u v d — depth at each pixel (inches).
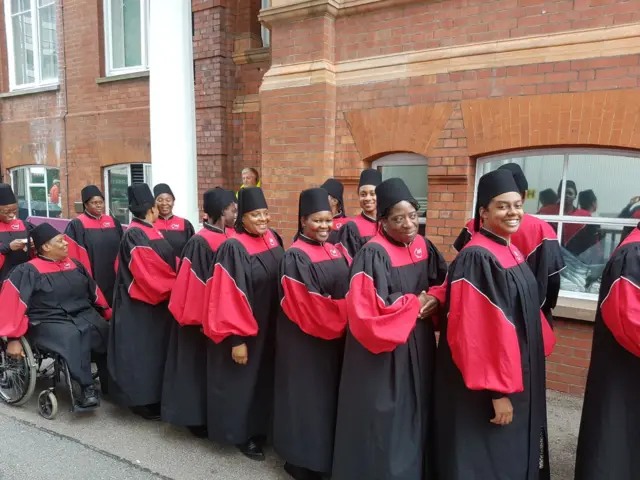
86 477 124.3
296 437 116.4
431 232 177.9
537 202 168.9
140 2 295.1
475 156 168.9
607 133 144.6
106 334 161.9
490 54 161.2
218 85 244.2
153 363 152.8
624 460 94.7
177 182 249.8
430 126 173.5
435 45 173.2
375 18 184.5
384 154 189.5
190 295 133.7
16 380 164.9
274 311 131.2
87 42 313.6
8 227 210.8
